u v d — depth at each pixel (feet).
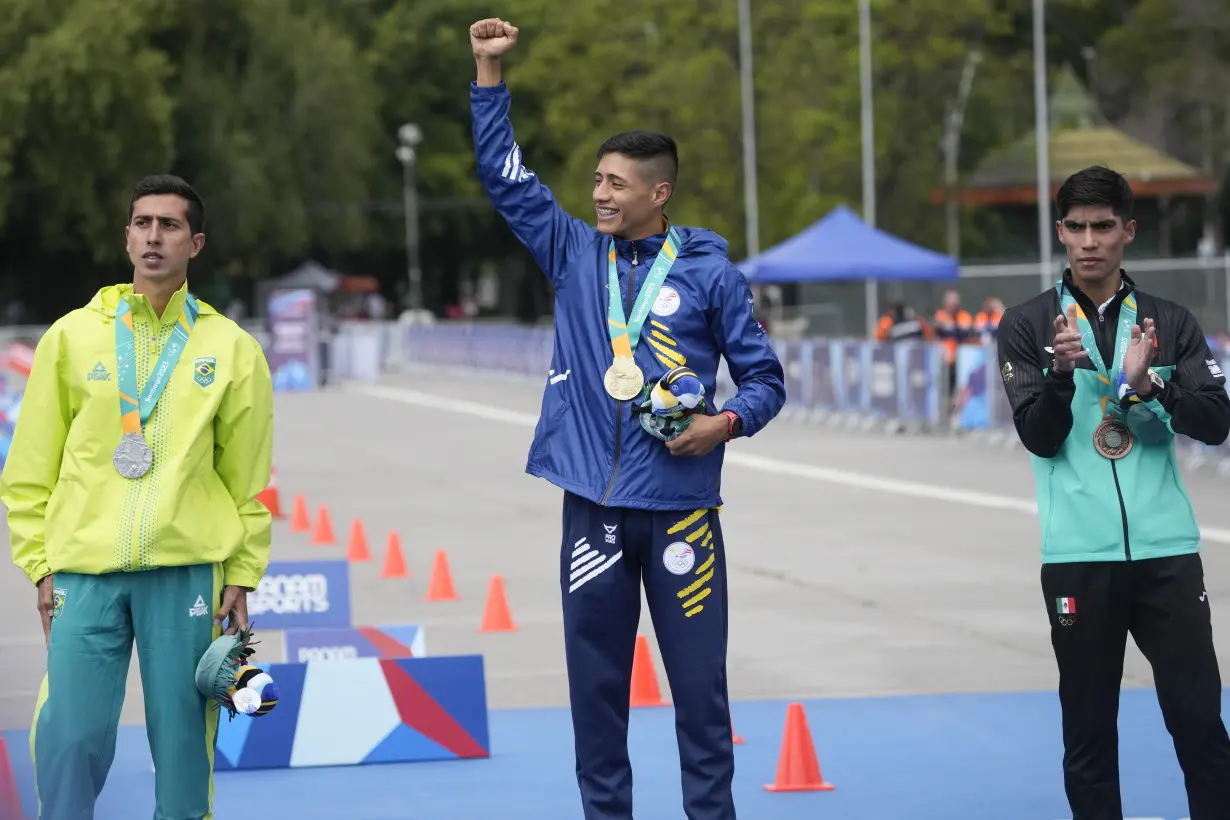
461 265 500.33
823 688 57.88
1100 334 34.73
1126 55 350.23
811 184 291.79
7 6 325.62
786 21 297.33
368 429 176.76
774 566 86.22
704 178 294.25
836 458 139.95
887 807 42.55
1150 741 48.55
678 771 46.70
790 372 180.14
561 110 331.57
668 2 305.12
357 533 91.66
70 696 31.78
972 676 59.47
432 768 47.01
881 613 72.54
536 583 82.17
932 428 158.20
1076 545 34.42
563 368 33.94
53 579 32.30
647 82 301.22
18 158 328.70
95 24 319.68
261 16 375.45
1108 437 34.53
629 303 33.68
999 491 116.57
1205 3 344.69
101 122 322.14
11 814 40.34
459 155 472.03
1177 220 363.56
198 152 366.43
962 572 83.41
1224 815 34.78
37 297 374.63
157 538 31.71
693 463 33.14
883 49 285.02
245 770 46.91
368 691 47.88
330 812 42.42
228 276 411.13
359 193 400.26
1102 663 34.94
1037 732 50.75
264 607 63.10
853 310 249.34
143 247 32.40
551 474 33.55
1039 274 216.54
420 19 466.29
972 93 314.76
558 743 49.83
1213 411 33.88
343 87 388.37
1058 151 291.58
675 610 33.27
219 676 31.63
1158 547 34.17
